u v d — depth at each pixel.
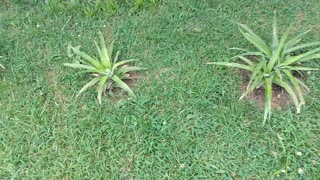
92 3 2.04
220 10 1.94
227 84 1.65
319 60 1.68
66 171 1.47
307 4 1.91
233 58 1.70
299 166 1.40
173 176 1.43
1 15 2.05
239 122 1.53
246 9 1.93
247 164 1.43
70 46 1.79
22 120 1.62
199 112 1.58
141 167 1.46
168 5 1.99
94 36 1.91
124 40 1.87
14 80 1.75
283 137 1.47
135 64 1.77
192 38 1.83
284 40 1.53
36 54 1.86
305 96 1.58
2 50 1.87
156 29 1.89
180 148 1.49
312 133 1.48
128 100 1.63
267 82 1.50
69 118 1.61
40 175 1.47
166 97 1.64
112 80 1.66
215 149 1.48
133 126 1.56
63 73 1.77
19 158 1.51
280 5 1.92
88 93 1.68
